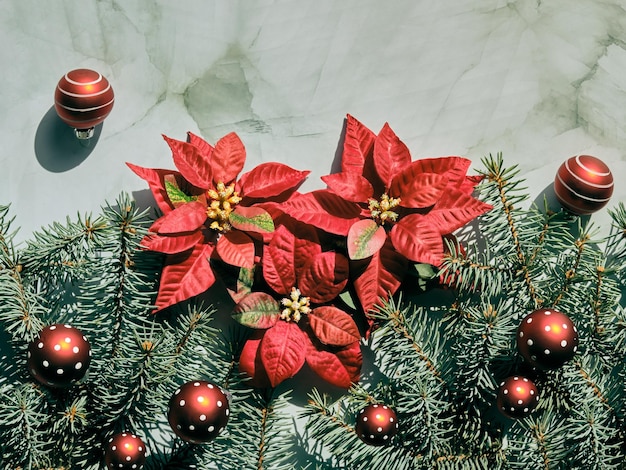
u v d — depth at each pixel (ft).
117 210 3.71
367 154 3.69
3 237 3.47
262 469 3.58
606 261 3.86
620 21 3.88
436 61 3.82
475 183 3.68
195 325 3.52
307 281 3.58
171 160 3.75
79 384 3.48
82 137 3.62
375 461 3.60
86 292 3.63
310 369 3.75
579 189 3.60
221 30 3.74
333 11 3.78
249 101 3.78
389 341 3.67
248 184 3.62
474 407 3.59
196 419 3.16
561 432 3.69
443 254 3.58
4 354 3.64
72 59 3.69
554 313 3.27
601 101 3.88
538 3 3.85
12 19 3.65
